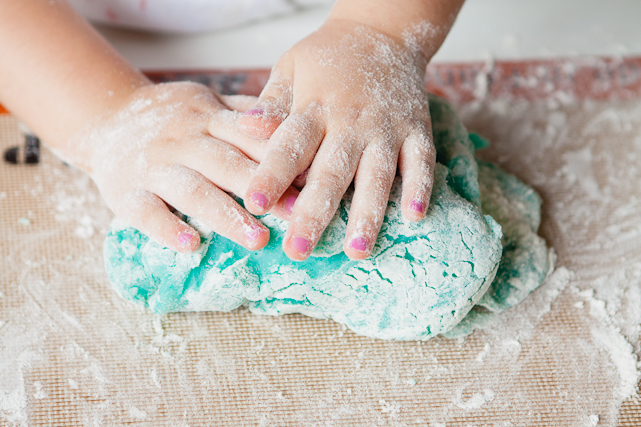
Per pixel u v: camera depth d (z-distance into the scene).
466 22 1.87
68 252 1.31
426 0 1.21
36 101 1.20
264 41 1.81
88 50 1.23
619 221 1.41
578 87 1.69
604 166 1.52
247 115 1.03
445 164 1.20
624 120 1.61
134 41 1.78
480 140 1.40
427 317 1.07
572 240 1.38
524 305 1.26
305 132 0.99
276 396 1.12
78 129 1.18
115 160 1.11
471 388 1.14
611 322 1.24
